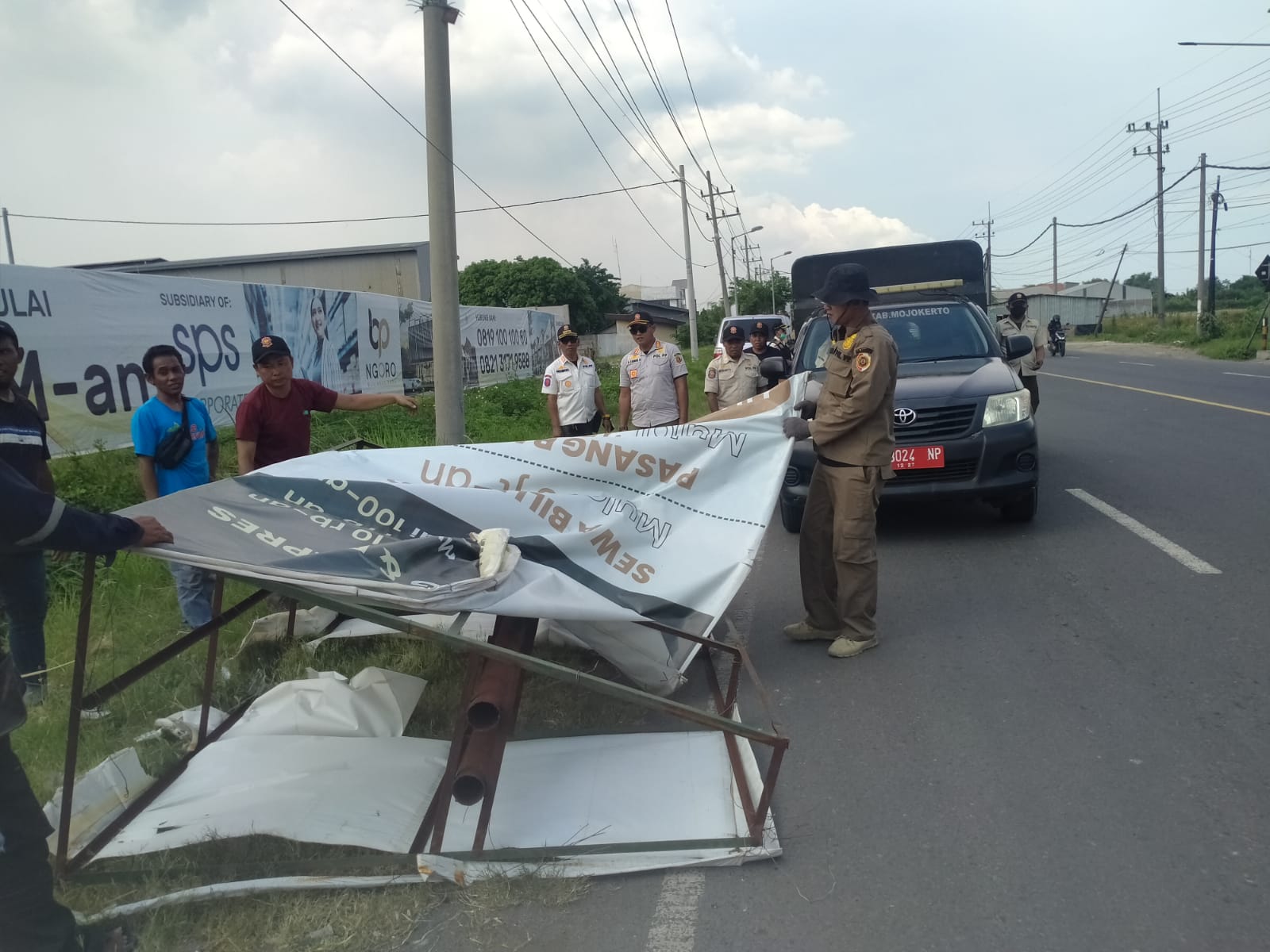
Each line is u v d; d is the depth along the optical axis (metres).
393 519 3.84
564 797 3.48
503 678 3.18
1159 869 2.96
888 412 4.84
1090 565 6.30
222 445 10.35
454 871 3.00
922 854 3.13
